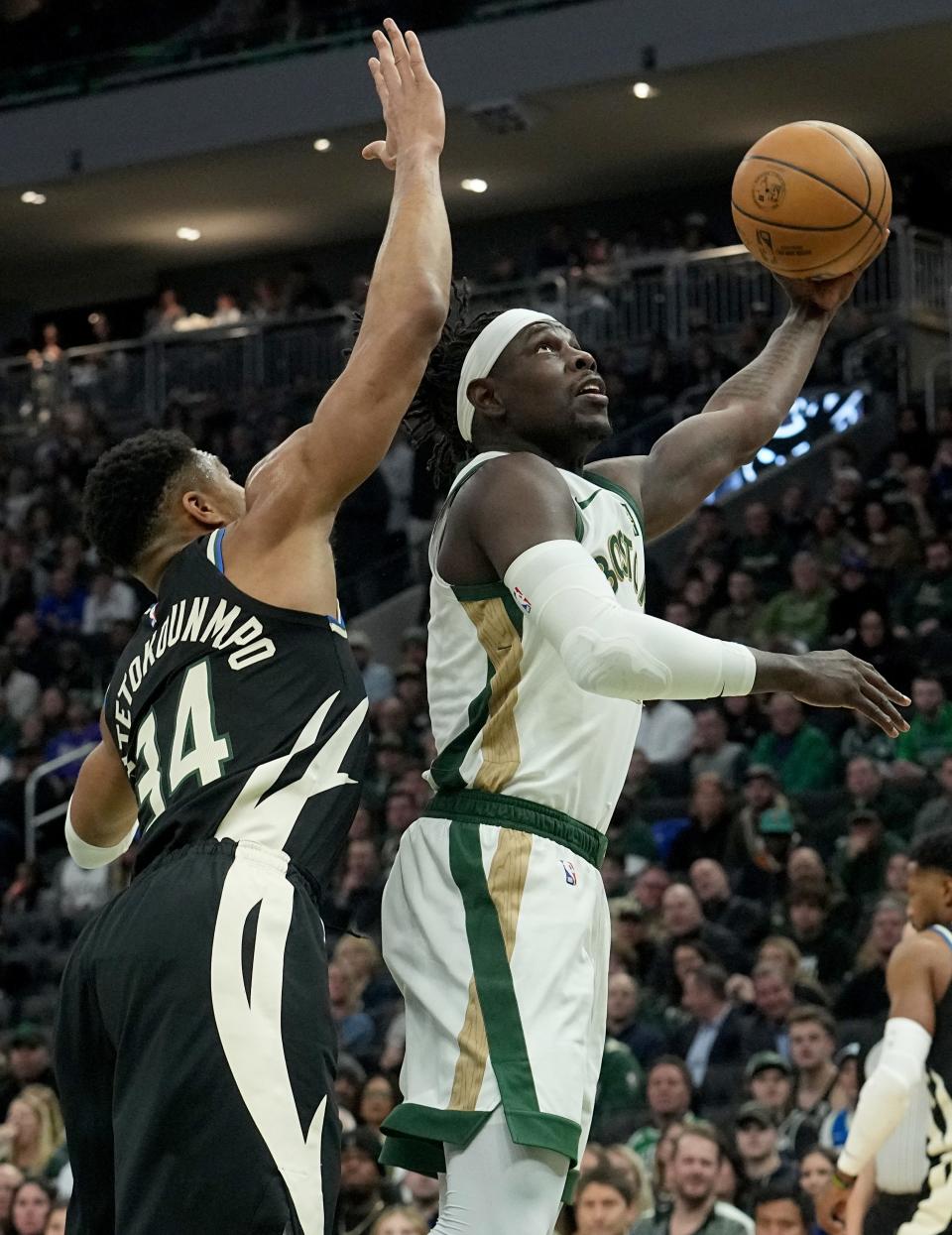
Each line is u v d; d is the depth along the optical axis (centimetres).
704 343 2372
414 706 1855
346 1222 986
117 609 2338
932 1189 618
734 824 1423
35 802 1961
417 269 411
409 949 422
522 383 441
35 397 2898
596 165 2877
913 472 2064
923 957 622
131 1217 370
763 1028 1148
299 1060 376
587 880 421
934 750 1568
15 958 1717
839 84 2583
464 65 2647
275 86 2720
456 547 427
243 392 2730
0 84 2912
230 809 393
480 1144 399
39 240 3197
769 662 393
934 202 2564
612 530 435
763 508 2008
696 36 2512
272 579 407
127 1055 380
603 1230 865
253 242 3228
